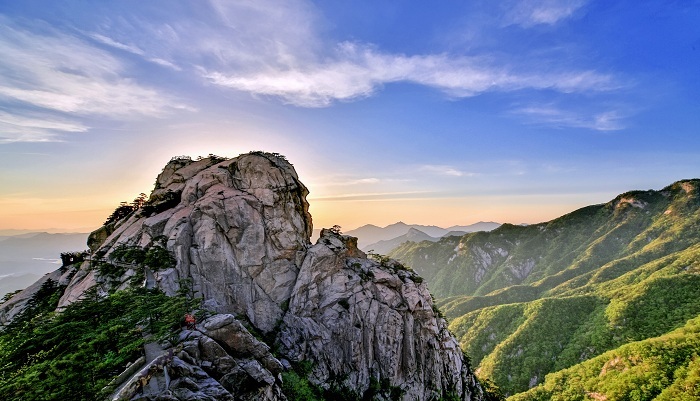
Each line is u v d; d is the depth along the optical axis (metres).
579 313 193.00
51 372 25.50
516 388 161.25
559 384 133.75
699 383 97.69
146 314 35.31
